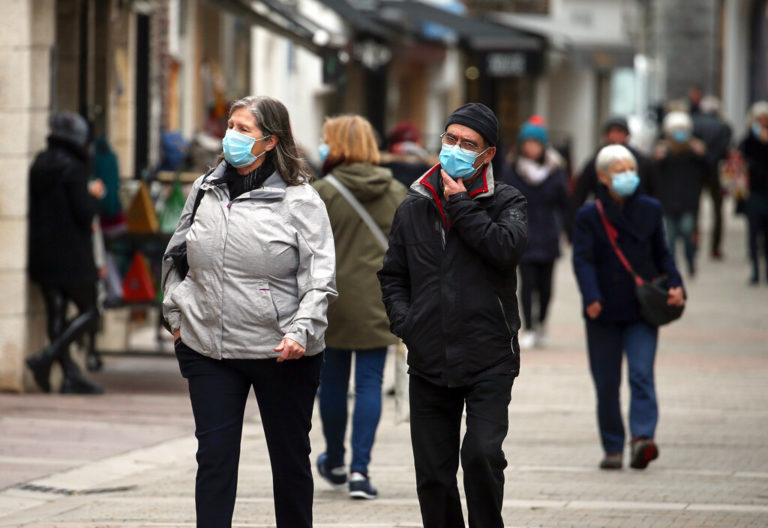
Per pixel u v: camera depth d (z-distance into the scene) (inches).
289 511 565.9
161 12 1646.2
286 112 557.3
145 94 1525.6
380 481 783.7
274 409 557.9
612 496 728.3
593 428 958.4
